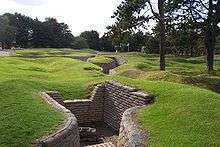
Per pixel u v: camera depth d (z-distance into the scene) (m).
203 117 10.38
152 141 9.02
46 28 103.88
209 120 10.15
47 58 39.59
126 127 10.46
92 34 106.94
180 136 9.10
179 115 10.80
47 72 28.11
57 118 10.79
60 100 16.27
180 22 28.70
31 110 11.30
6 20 104.62
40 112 11.22
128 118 11.26
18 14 107.44
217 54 55.88
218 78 21.86
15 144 8.66
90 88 18.12
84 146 13.12
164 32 28.28
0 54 53.62
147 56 54.47
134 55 56.34
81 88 18.31
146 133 9.72
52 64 35.59
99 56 50.03
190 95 12.73
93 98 17.20
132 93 14.48
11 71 25.27
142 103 13.59
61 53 57.72
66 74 26.44
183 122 10.16
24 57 42.31
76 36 111.00
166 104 12.30
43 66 33.09
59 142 9.15
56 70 30.27
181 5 27.83
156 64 38.06
